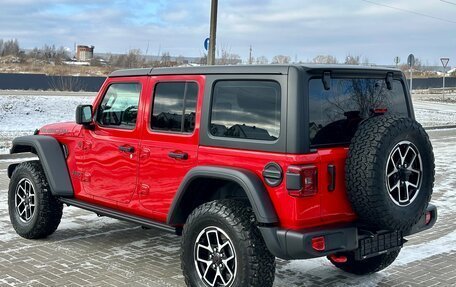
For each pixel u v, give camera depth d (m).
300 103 3.93
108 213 5.43
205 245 4.39
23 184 6.42
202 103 4.57
